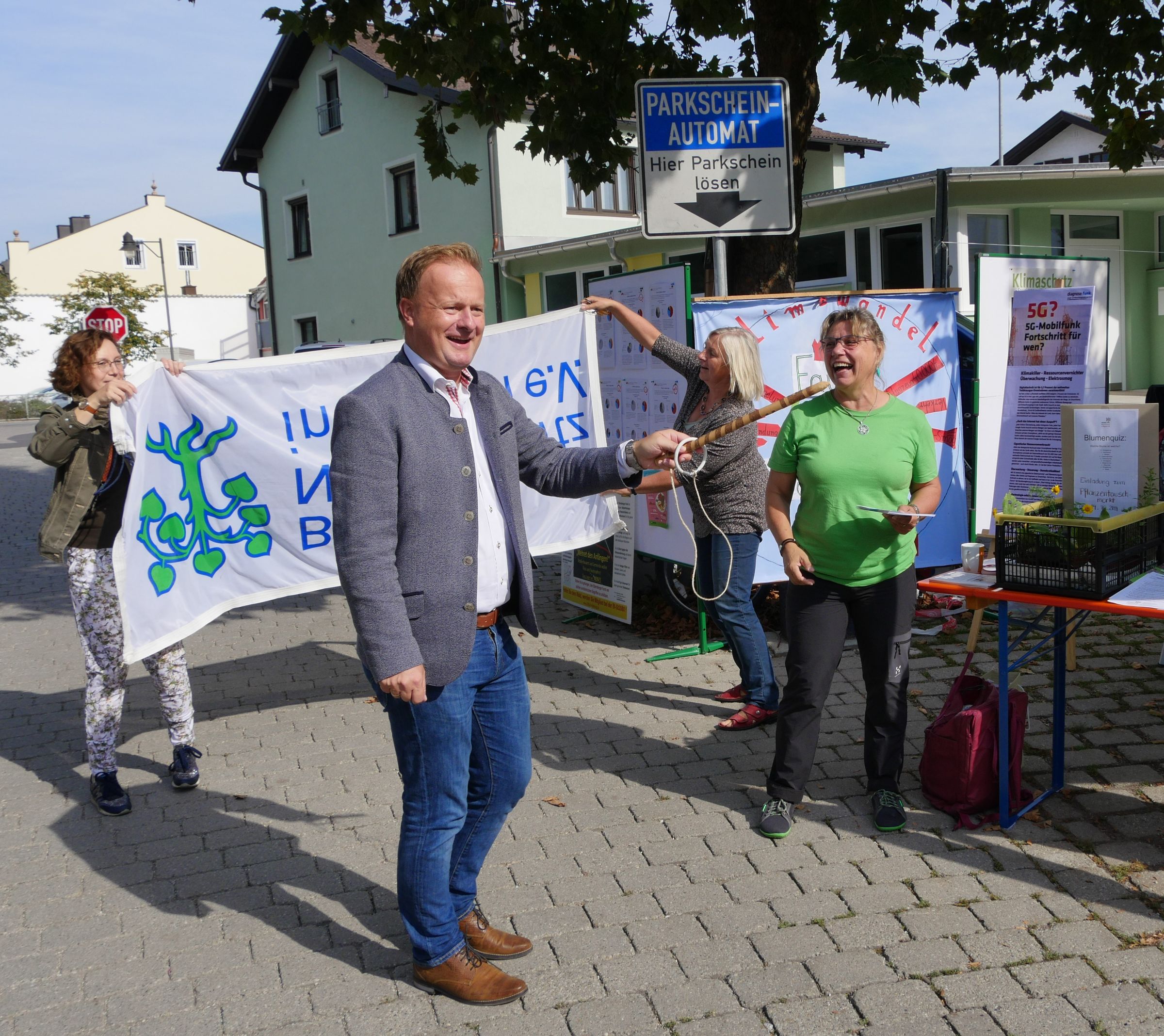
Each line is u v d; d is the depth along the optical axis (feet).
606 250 62.34
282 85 82.74
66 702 19.02
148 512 14.43
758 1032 9.00
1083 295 17.33
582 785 14.14
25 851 12.85
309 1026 9.31
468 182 25.68
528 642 21.31
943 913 10.67
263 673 20.40
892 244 50.21
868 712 12.80
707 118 17.52
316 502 16.24
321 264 84.33
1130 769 13.85
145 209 191.21
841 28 21.18
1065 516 11.64
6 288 158.20
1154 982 9.41
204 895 11.64
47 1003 9.77
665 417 19.56
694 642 20.58
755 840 12.40
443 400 9.02
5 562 34.45
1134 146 27.43
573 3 23.50
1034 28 25.40
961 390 22.67
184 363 15.37
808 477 12.39
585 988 9.70
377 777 14.74
